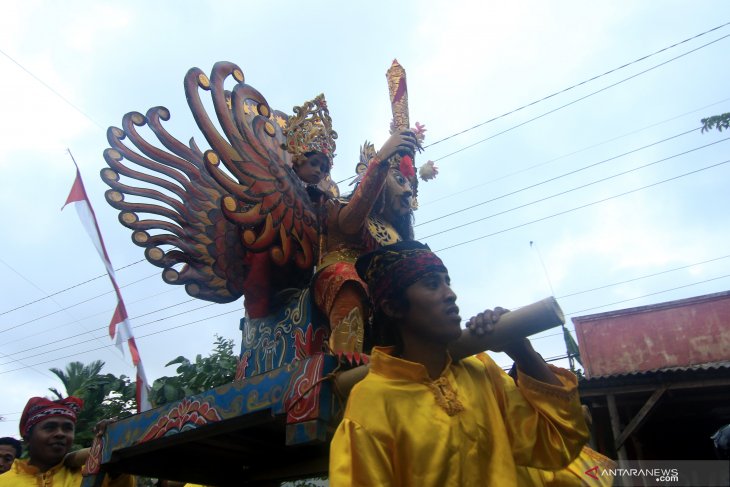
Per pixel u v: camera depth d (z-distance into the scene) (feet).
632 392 26.11
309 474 11.94
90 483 11.29
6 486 13.10
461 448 6.12
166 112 14.08
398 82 11.44
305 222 11.63
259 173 11.12
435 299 6.72
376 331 7.54
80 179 15.20
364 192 10.07
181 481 12.75
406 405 6.33
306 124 12.73
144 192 13.14
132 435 10.68
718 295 43.37
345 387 7.63
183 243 13.07
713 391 25.29
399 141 9.93
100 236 15.16
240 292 12.94
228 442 11.25
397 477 6.05
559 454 6.49
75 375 53.72
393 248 7.23
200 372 33.22
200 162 13.98
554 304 6.31
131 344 15.02
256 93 12.05
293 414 7.75
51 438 13.61
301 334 10.53
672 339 43.62
